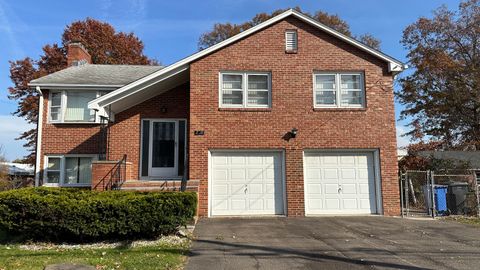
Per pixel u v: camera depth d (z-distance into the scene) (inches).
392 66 581.9
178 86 635.5
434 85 1348.4
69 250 353.1
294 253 341.4
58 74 743.1
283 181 564.4
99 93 700.0
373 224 491.2
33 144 1252.5
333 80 589.9
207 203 548.1
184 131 628.4
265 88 582.9
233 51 580.7
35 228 377.7
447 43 1401.3
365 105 581.9
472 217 558.6
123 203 378.3
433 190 573.6
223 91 576.1
